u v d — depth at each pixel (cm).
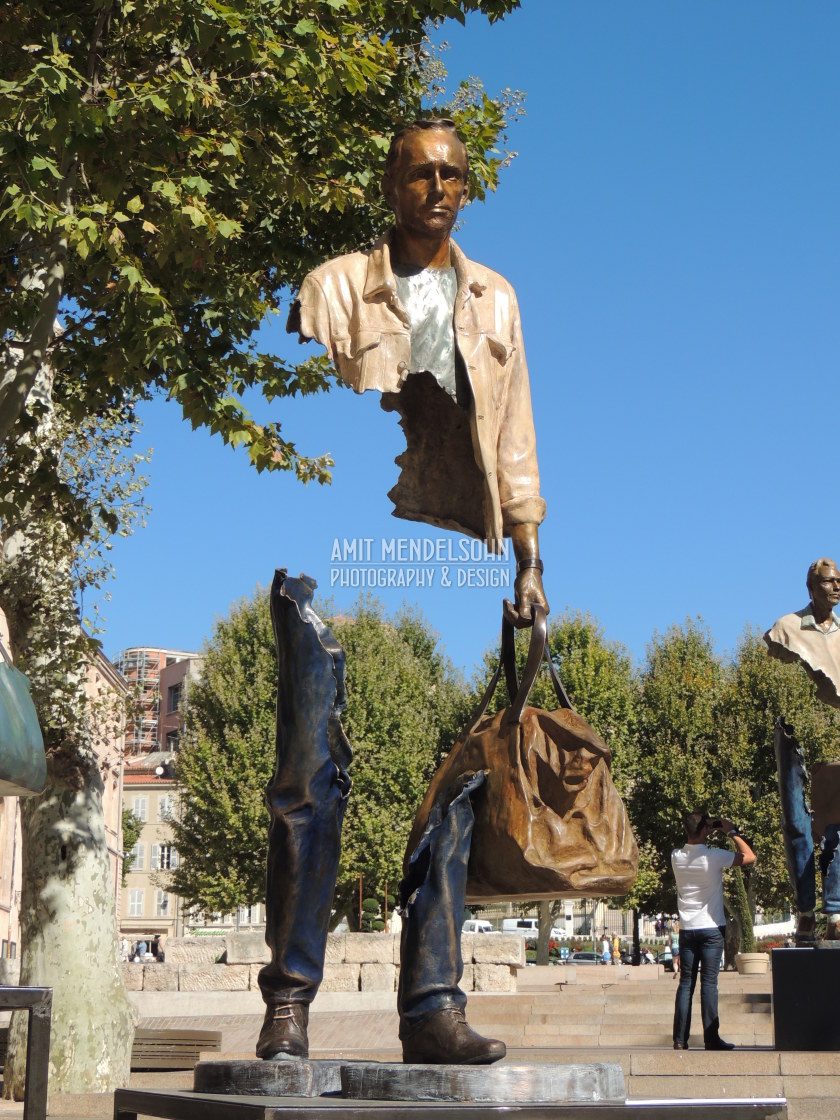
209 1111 295
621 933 7538
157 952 5497
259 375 1138
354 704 3647
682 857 1072
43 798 1191
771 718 3844
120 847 5384
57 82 800
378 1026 2094
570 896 344
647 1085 919
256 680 3631
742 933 3434
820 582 996
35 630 1212
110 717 1270
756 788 3869
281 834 365
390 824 3569
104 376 1146
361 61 909
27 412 1186
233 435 1030
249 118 947
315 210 1161
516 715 348
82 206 853
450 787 355
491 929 5259
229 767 3556
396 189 381
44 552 1213
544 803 343
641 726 4034
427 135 378
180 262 951
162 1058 1279
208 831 3547
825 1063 909
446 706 4000
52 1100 1073
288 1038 358
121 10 916
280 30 887
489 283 389
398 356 371
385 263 377
